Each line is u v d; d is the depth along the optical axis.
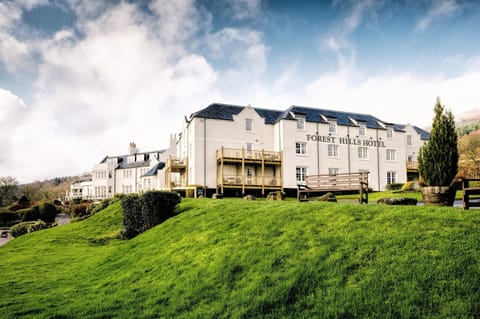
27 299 6.92
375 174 35.41
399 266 5.50
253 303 5.40
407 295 4.84
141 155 62.72
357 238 6.74
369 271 5.55
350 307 4.84
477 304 4.43
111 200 25.36
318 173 32.91
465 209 7.81
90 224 17.61
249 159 30.22
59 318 5.78
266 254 6.92
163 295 6.39
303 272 5.91
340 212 8.41
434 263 5.39
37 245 14.09
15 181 65.56
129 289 7.04
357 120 35.44
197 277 6.75
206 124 30.55
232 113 32.91
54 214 37.19
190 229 10.21
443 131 10.99
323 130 33.72
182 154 36.78
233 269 6.67
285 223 8.41
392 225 7.08
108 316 5.75
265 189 30.39
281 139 31.94
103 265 9.55
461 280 4.91
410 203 12.27
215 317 5.29
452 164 10.86
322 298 5.18
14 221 37.38
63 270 9.68
